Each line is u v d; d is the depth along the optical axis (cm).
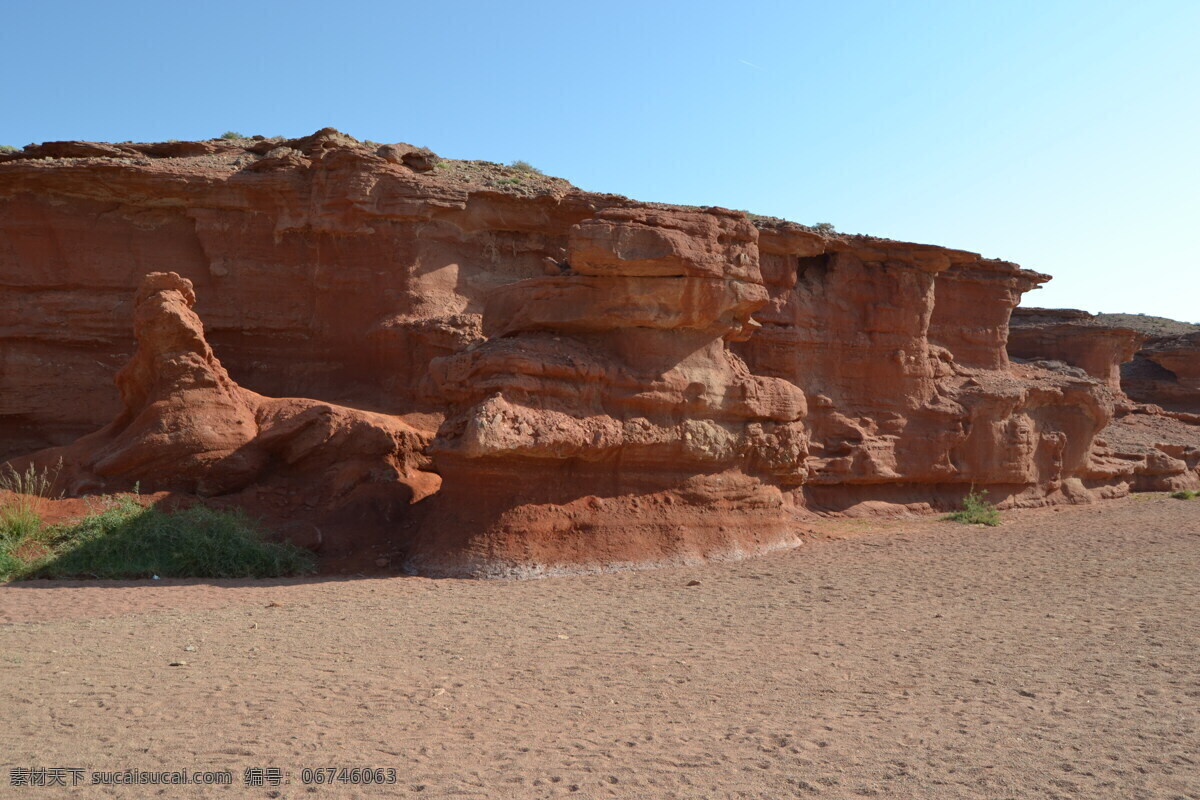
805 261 2248
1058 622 962
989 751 573
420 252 1911
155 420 1462
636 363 1406
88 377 1850
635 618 978
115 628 883
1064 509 2397
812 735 602
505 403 1262
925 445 2256
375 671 743
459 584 1189
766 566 1359
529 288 1416
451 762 546
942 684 727
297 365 1908
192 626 900
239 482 1494
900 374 2259
